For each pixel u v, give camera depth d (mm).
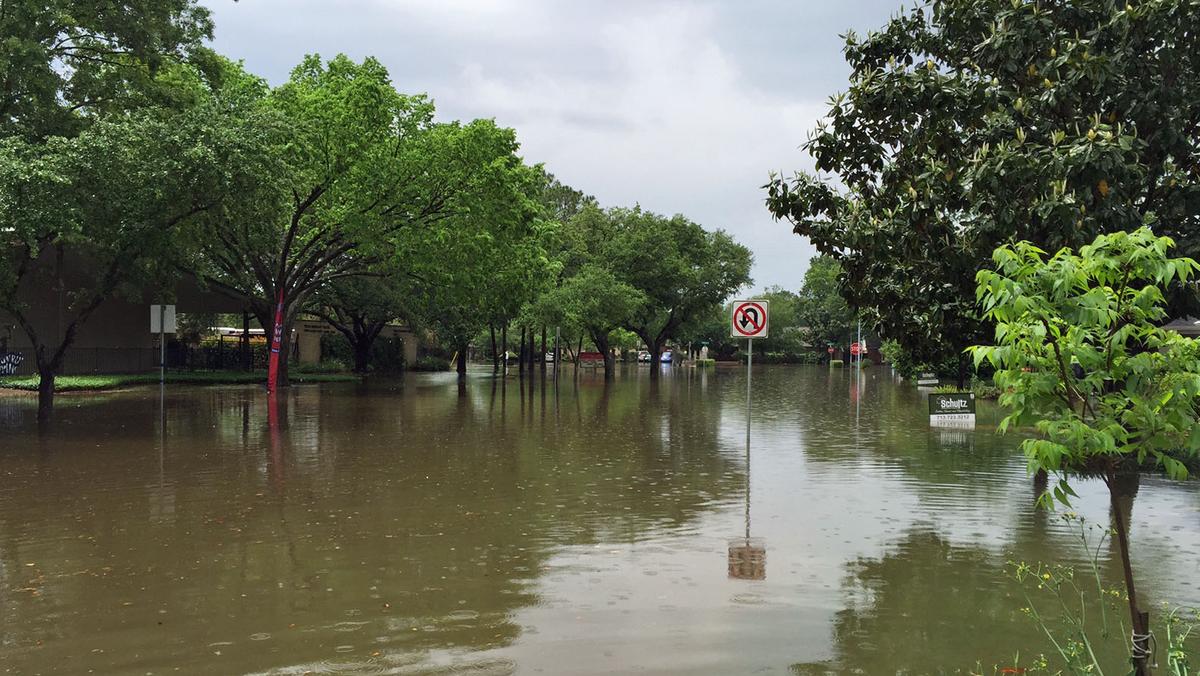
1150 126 6598
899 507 10906
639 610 6578
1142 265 3643
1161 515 10469
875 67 8211
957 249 6457
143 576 7473
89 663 5426
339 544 8703
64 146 17562
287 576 7496
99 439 17203
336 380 43000
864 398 35312
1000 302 3746
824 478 13297
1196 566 7992
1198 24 6160
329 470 13617
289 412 24000
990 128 6555
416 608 6602
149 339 43062
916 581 7441
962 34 7711
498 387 40719
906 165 7297
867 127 7480
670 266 64812
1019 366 3799
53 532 9164
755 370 83812
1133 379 3652
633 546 8711
